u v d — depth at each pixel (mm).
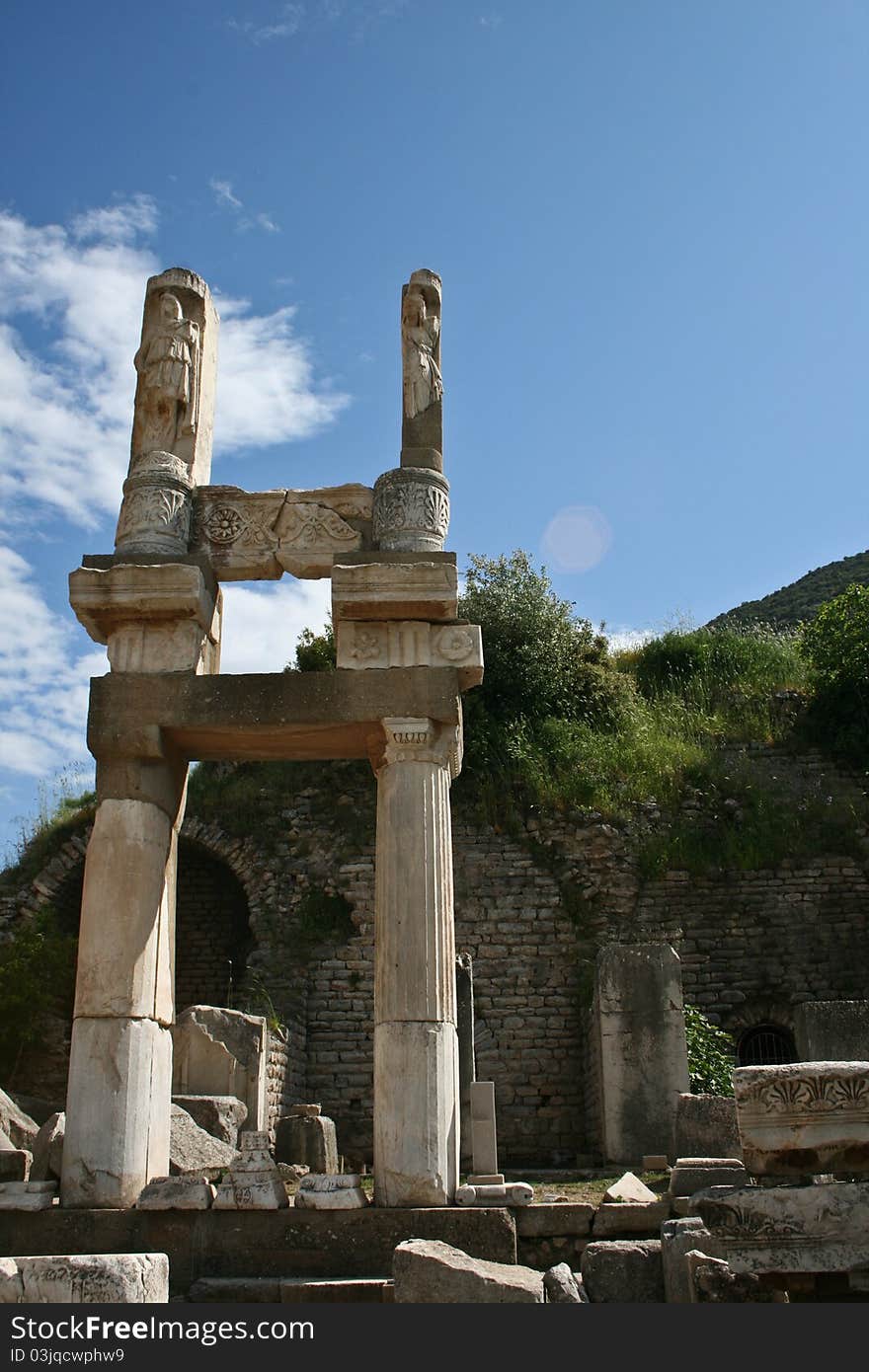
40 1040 20719
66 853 23453
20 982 20531
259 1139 8914
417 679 9922
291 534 10695
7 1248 8492
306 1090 19953
